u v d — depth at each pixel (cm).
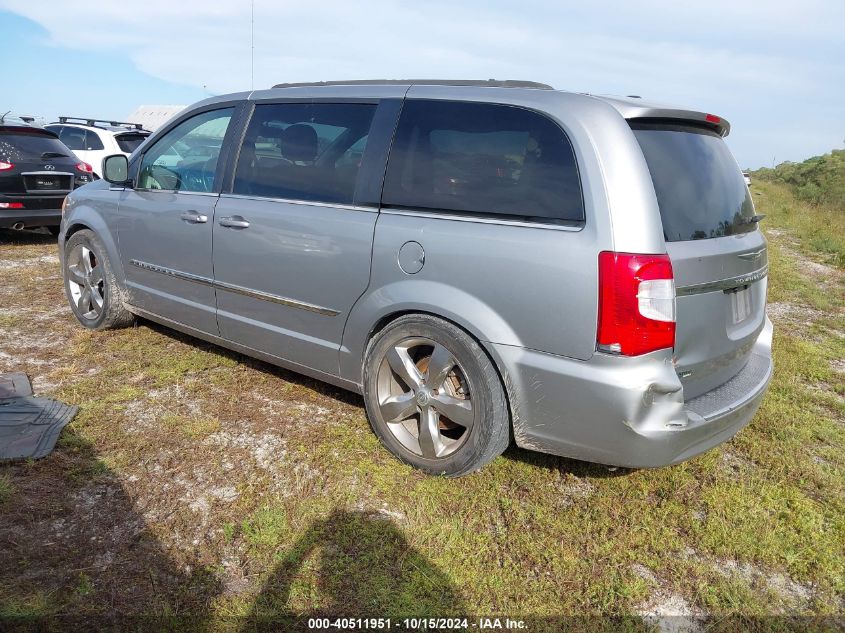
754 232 316
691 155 279
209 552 244
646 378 242
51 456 299
